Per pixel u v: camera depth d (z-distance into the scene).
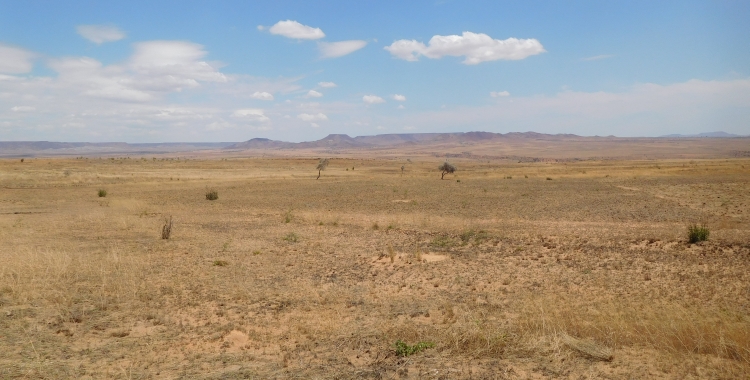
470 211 33.75
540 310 9.67
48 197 44.41
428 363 6.87
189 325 9.18
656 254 16.38
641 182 57.84
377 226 24.91
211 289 12.07
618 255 16.34
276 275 14.07
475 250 18.19
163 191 53.56
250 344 8.10
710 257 15.57
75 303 10.38
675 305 10.19
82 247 17.86
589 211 32.25
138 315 9.70
